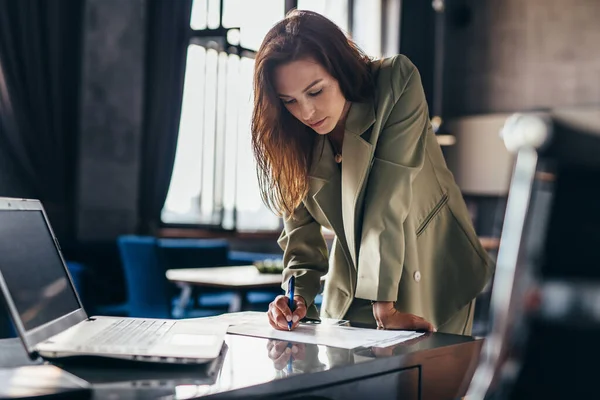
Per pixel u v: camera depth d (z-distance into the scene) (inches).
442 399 46.0
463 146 352.2
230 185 265.6
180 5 243.6
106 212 227.5
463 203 67.0
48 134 209.5
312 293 63.0
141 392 32.5
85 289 167.6
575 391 14.8
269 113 61.1
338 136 63.4
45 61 209.5
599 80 335.3
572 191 15.0
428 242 65.2
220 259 230.2
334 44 57.1
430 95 358.6
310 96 57.3
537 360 15.3
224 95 261.9
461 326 67.2
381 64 61.1
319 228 66.8
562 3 344.8
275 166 63.1
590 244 14.7
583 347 14.7
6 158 201.3
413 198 63.2
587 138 322.7
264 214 291.1
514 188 15.5
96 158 224.5
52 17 210.5
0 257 37.6
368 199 57.6
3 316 167.2
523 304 15.2
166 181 240.7
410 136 58.3
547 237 15.0
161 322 51.5
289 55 56.4
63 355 37.1
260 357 41.8
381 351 44.1
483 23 366.6
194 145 257.9
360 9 343.0
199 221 259.6
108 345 38.9
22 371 37.1
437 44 375.2
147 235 235.1
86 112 221.6
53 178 210.7
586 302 14.6
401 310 60.7
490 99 363.9
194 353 37.8
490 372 16.3
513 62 358.0
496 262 15.7
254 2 275.0
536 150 15.4
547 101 348.2
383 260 55.4
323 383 37.7
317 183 63.2
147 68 237.8
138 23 236.5
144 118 236.7
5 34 198.2
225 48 253.3
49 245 46.2
